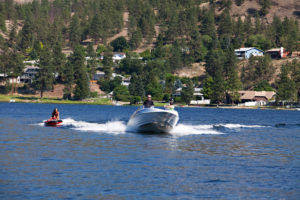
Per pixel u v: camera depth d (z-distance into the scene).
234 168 64.75
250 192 50.94
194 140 102.94
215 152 81.62
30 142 91.69
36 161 67.62
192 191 51.16
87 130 124.88
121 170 61.75
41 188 51.31
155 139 103.12
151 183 54.53
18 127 131.00
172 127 122.75
